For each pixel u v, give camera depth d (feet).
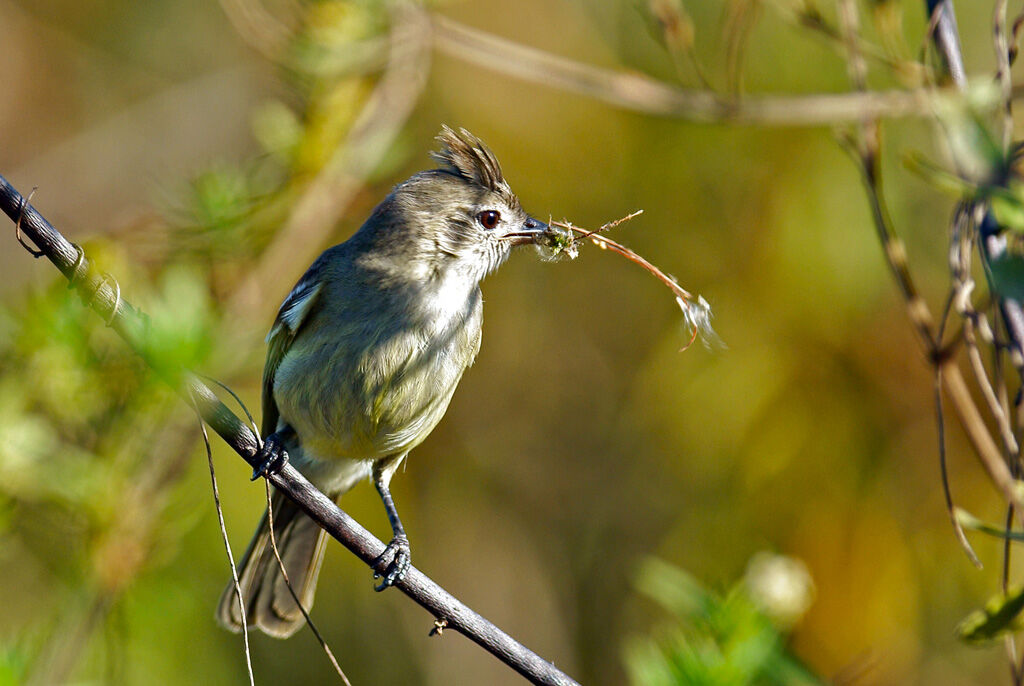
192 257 29.99
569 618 40.29
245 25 30.55
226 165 32.48
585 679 39.55
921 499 37.06
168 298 24.25
